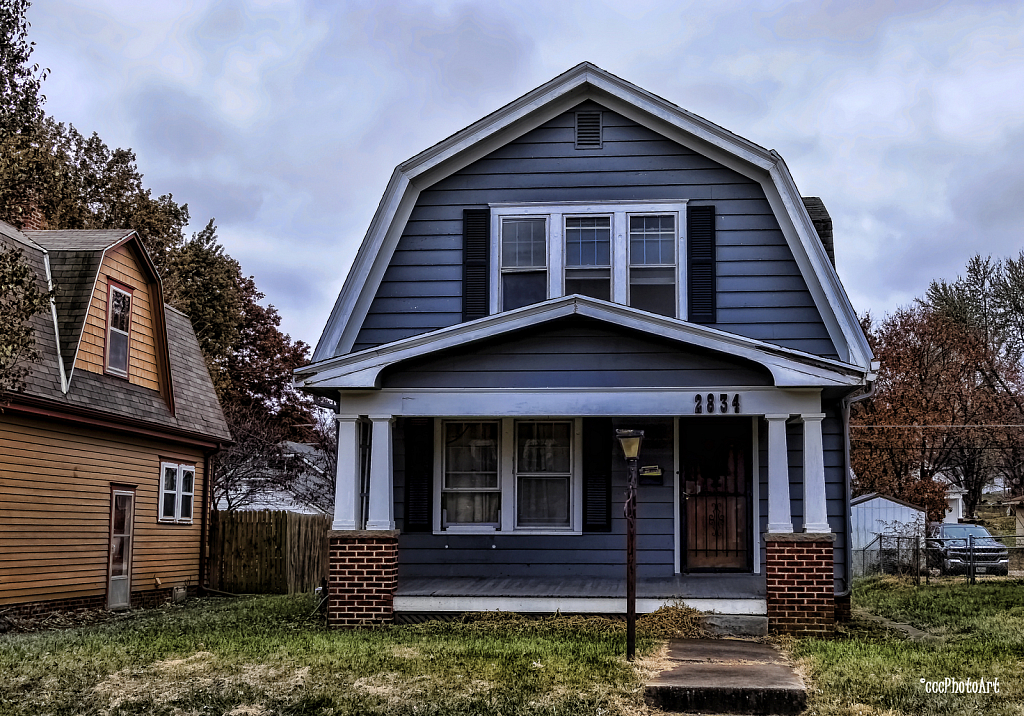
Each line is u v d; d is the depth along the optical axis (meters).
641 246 13.90
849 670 9.20
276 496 38.06
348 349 13.89
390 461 12.45
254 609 16.05
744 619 11.65
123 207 28.06
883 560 26.48
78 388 16.28
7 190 18.75
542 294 13.95
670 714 8.15
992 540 27.42
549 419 14.20
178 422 19.91
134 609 17.77
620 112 14.13
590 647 10.16
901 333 40.03
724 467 14.02
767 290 13.56
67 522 15.98
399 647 10.27
